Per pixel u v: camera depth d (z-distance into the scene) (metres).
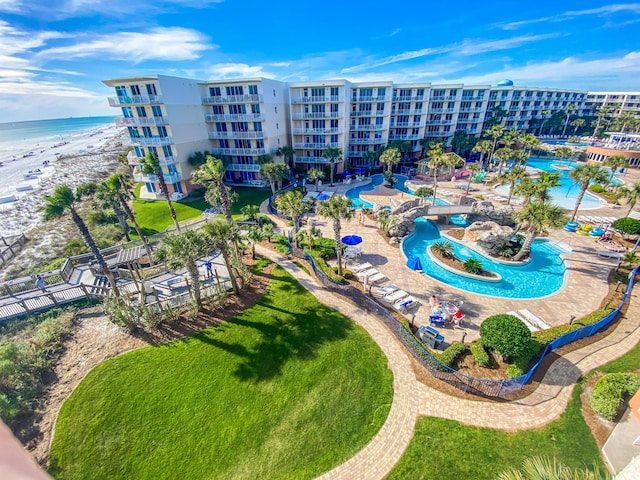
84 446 14.16
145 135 46.53
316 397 15.67
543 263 28.30
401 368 17.06
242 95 48.50
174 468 13.27
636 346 18.06
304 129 57.50
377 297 22.64
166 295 23.62
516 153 52.44
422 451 13.24
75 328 20.83
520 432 13.76
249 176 54.31
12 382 16.19
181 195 49.12
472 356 17.28
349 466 12.90
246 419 14.86
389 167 55.28
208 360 18.02
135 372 17.42
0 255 33.06
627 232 28.86
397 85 64.06
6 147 170.25
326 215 23.06
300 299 22.81
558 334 18.19
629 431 12.81
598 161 66.19
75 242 31.64
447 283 25.28
